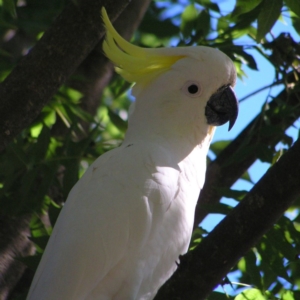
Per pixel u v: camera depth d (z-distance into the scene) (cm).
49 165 1100
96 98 1436
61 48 1012
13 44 1538
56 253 875
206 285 796
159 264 924
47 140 1111
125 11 1416
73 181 1094
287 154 803
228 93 1030
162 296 805
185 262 800
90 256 869
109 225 883
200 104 1023
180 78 1017
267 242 985
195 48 1035
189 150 1018
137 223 892
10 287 1140
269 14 1079
